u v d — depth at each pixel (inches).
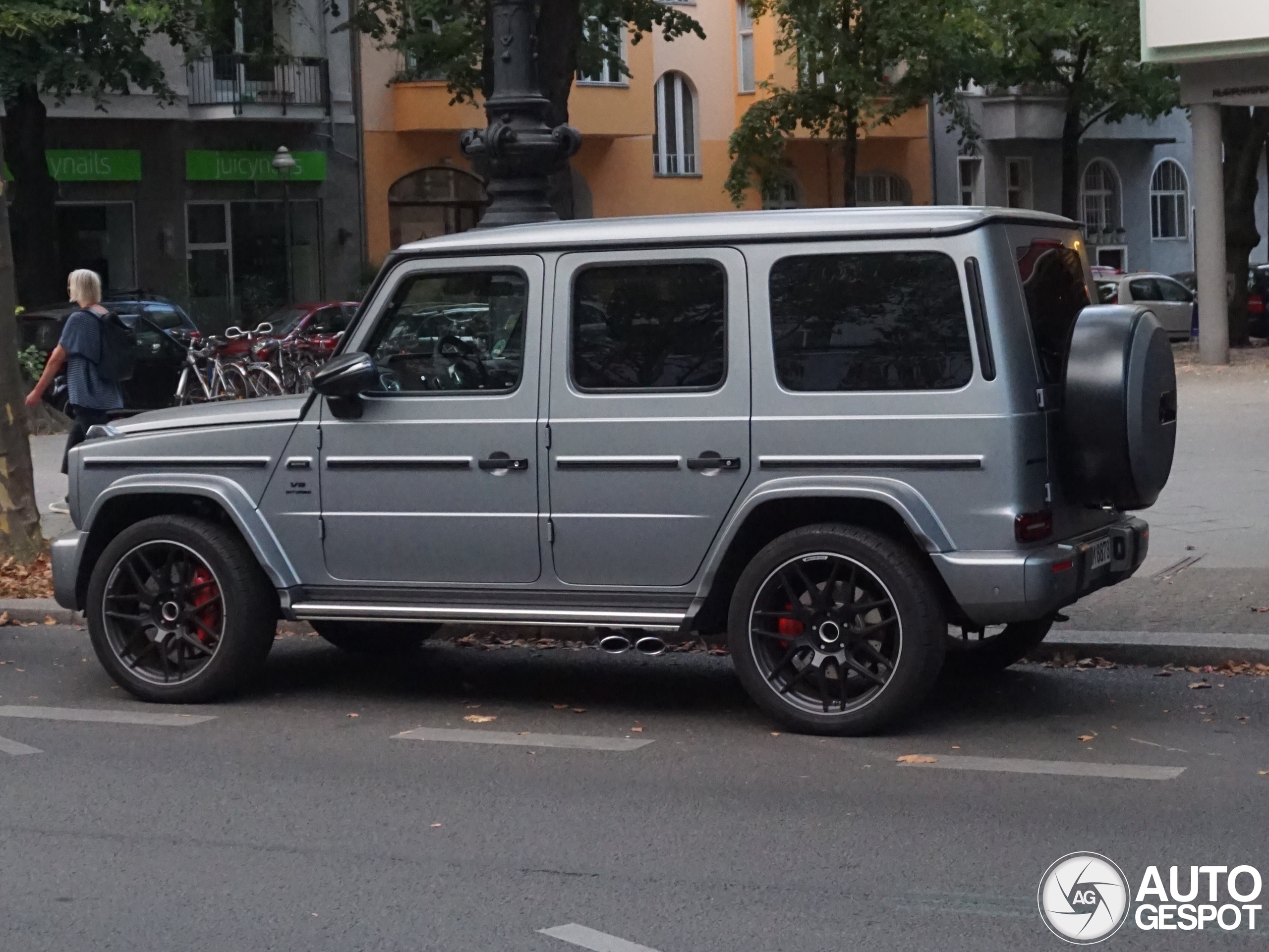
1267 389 929.5
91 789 260.7
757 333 282.5
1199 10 1016.9
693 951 185.6
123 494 322.0
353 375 297.4
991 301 270.1
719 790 253.6
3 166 488.1
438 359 304.5
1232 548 440.8
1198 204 1102.4
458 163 1587.1
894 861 216.8
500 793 254.4
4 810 249.4
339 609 310.0
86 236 1380.4
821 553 278.8
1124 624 357.7
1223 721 293.3
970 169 1990.7
